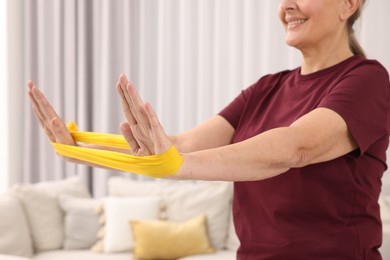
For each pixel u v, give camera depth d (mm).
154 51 4527
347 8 1174
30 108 4559
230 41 4293
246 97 1379
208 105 4387
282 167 945
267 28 4152
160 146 809
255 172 908
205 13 4344
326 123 991
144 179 4512
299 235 1148
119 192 3920
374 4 3846
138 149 878
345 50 1212
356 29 1333
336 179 1108
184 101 4418
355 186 1116
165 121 4488
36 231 3582
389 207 3494
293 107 1219
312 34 1176
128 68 4457
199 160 854
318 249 1134
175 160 820
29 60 4535
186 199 3768
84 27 4473
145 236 3498
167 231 3527
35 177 4641
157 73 4523
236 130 1357
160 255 3488
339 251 1131
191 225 3586
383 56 3857
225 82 4328
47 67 4520
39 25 4500
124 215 3648
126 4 4422
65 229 3682
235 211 1292
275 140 930
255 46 4238
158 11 4477
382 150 1145
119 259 3465
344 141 1016
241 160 889
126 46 4445
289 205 1149
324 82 1181
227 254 3549
